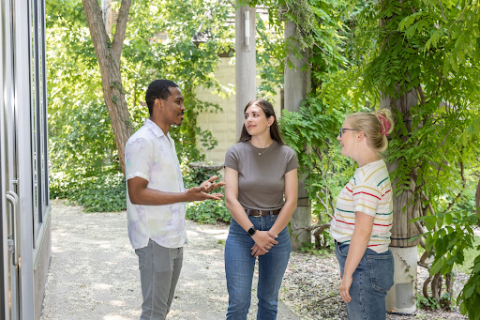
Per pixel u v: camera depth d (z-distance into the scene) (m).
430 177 4.01
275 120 3.24
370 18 4.22
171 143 2.86
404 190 4.19
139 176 2.61
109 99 7.31
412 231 4.26
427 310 4.46
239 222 3.05
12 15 2.95
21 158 2.87
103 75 7.26
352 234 2.54
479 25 2.37
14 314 2.50
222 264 5.90
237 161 3.16
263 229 3.10
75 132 11.59
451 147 3.87
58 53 11.38
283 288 5.02
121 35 7.30
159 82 2.78
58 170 12.16
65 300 4.45
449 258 2.52
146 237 2.69
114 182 11.22
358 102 4.52
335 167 6.46
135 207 2.71
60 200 10.84
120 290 4.77
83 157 11.97
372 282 2.49
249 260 3.11
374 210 2.44
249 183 3.10
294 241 6.52
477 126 2.45
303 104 6.30
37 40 4.72
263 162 3.14
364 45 4.26
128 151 2.67
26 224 2.91
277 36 10.82
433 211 4.27
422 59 3.84
